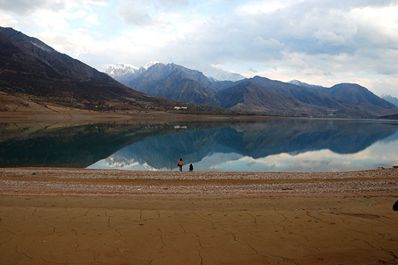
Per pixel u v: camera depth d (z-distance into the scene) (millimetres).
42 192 24422
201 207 18312
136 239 11758
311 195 22922
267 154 65875
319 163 54250
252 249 10852
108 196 22656
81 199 20859
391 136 112875
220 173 37719
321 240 11453
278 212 15180
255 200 20578
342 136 111875
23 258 10234
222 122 184000
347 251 10508
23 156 54250
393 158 60500
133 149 69562
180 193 24906
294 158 60156
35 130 102812
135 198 21828
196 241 11562
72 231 12547
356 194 23250
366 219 13562
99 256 10375
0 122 130000
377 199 20109
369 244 10984
